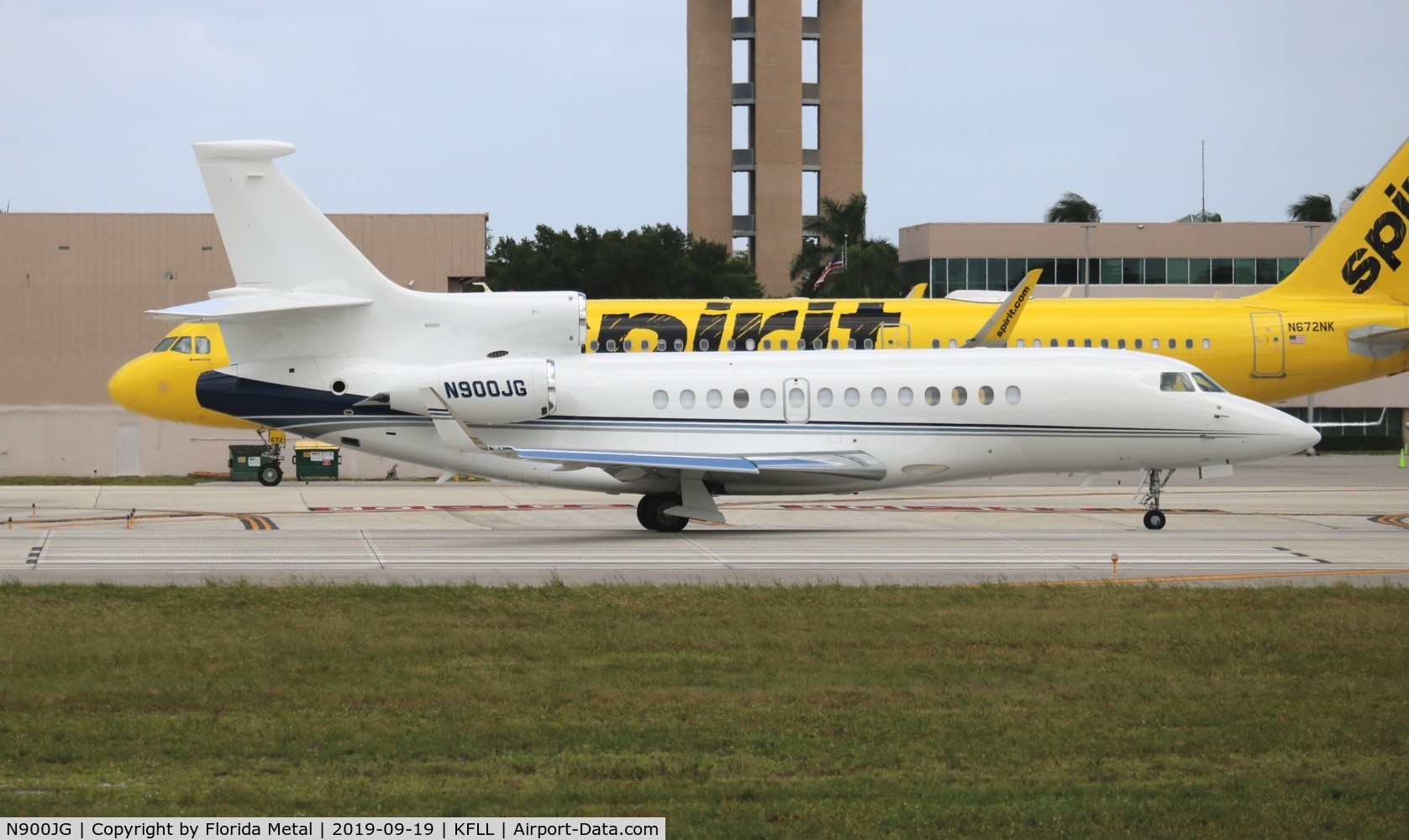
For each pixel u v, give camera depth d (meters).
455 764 47.88
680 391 117.31
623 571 93.62
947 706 56.25
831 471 114.12
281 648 67.38
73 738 51.16
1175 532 117.44
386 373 118.75
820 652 66.81
